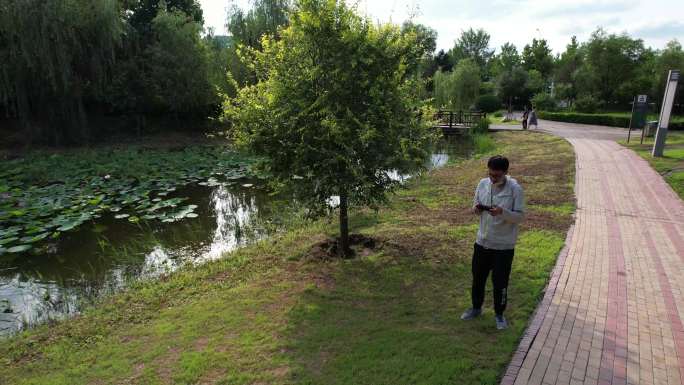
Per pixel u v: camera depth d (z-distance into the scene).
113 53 21.88
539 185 11.32
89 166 17.25
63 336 4.86
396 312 4.84
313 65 5.93
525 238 7.09
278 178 6.37
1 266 7.77
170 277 6.61
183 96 25.62
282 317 4.87
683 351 3.89
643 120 18.45
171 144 25.44
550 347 3.96
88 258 8.04
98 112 27.08
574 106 40.94
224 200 12.59
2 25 17.80
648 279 5.45
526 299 4.91
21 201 11.90
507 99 51.03
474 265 4.40
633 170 12.80
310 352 4.11
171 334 4.64
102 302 5.96
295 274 6.21
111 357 4.27
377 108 5.85
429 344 4.10
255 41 27.14
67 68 19.58
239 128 6.24
